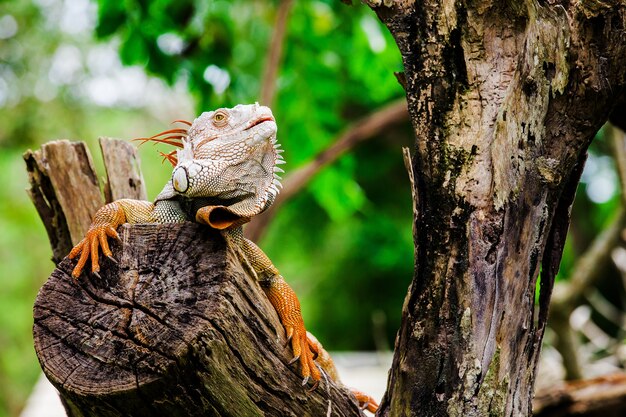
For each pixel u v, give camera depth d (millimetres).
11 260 21203
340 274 17953
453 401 3307
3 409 19766
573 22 3395
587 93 3395
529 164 3328
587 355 10531
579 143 3465
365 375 10125
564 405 7520
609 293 15375
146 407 3172
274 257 17625
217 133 3857
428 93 3422
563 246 3648
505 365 3320
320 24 10469
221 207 3281
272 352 3498
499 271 3299
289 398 3500
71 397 3176
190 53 9336
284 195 9164
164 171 18891
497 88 3338
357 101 12914
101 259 3395
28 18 13508
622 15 3375
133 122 18922
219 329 3184
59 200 4852
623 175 8836
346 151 9500
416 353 3410
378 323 11602
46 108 14695
